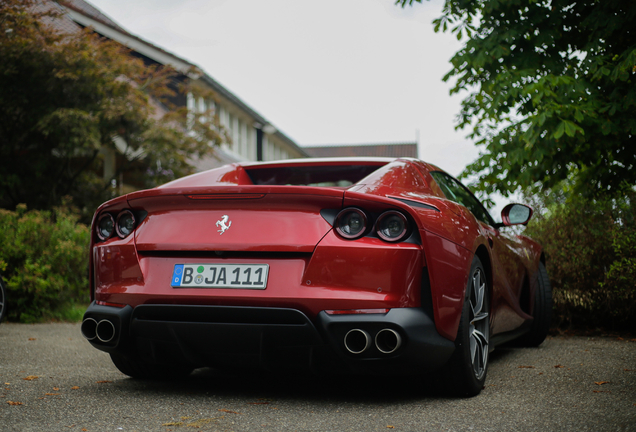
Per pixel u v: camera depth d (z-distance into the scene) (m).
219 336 2.59
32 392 2.91
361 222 2.57
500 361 4.00
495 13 6.19
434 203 2.86
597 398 2.79
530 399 2.78
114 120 11.04
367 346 2.45
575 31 6.07
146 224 2.84
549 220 5.83
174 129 12.05
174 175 12.45
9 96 10.41
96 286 2.96
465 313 2.76
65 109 10.42
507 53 5.95
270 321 2.55
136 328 2.72
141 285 2.74
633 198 5.59
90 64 10.73
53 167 11.34
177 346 2.69
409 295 2.54
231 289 2.58
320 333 2.51
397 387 3.07
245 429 2.27
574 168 6.39
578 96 5.51
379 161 3.48
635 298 5.41
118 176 12.84
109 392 2.94
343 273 2.52
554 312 5.76
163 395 2.88
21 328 5.81
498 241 3.74
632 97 5.30
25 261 6.48
